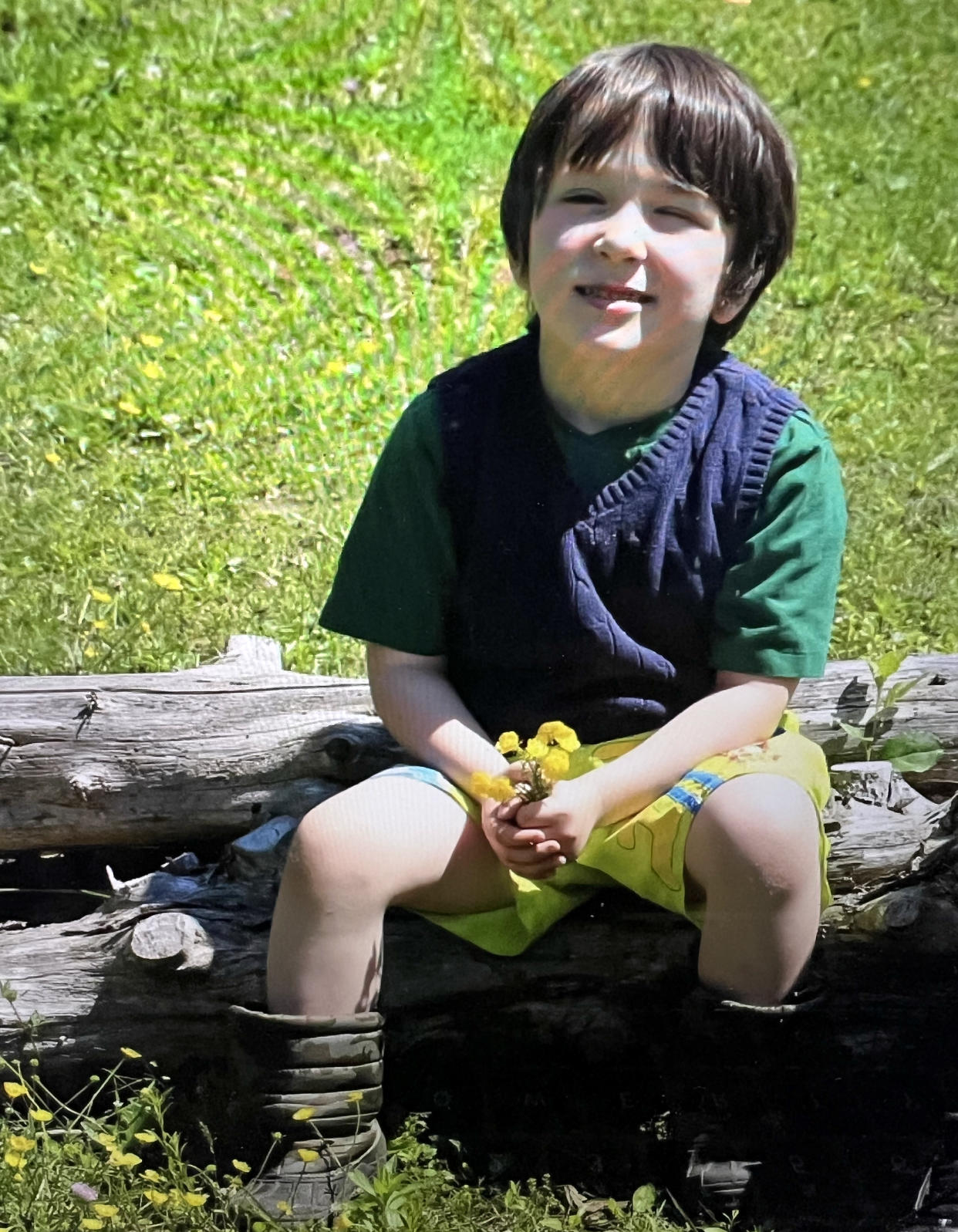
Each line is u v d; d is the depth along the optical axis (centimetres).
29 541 423
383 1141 254
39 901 307
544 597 265
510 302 549
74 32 668
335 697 305
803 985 260
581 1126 276
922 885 274
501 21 710
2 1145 253
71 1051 271
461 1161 265
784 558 263
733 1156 258
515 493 266
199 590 409
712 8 730
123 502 450
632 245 254
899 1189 264
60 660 370
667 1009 276
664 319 258
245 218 589
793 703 308
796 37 707
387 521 273
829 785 274
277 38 688
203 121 641
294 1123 246
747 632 263
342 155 626
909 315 549
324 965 248
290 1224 242
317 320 538
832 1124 275
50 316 524
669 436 265
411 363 519
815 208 595
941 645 397
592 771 255
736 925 250
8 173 592
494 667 272
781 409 267
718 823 247
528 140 270
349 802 252
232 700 301
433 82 675
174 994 269
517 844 248
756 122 265
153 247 568
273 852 280
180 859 298
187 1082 276
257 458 472
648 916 274
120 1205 244
